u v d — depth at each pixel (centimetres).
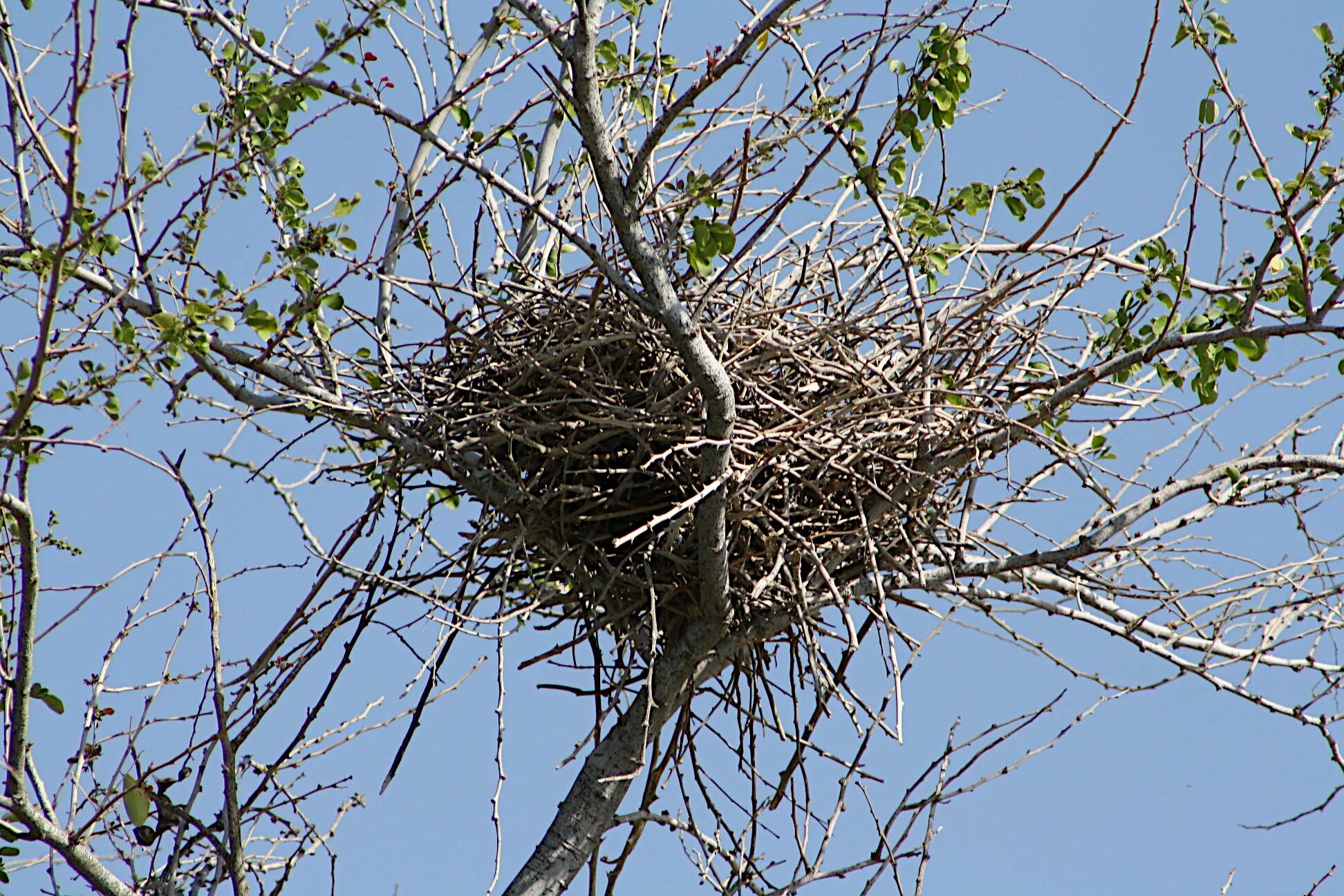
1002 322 1183
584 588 1222
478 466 1233
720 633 1233
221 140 1027
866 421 1137
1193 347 1144
